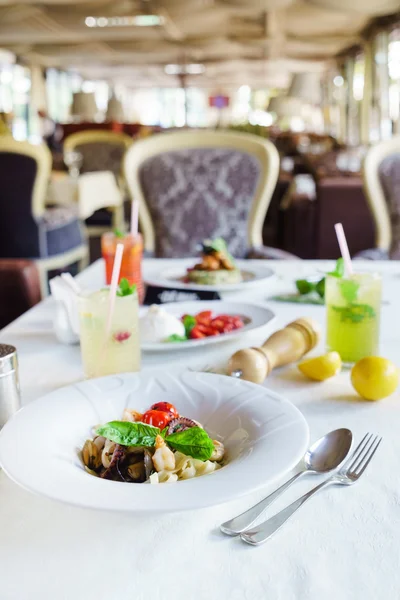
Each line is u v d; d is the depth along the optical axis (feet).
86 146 19.84
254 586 1.56
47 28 36.76
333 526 1.78
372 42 34.22
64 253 12.10
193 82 72.64
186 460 1.92
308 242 19.21
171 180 7.22
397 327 3.63
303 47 45.03
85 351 2.92
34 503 1.93
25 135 46.73
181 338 3.31
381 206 7.15
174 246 7.29
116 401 2.41
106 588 1.57
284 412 2.16
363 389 2.60
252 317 3.75
